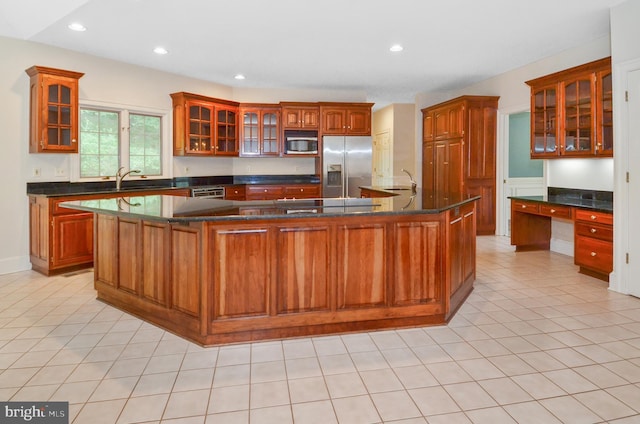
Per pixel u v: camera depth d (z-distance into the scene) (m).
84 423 1.88
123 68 5.45
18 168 4.51
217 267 2.65
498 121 6.46
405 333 2.88
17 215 4.52
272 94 7.14
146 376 2.31
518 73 5.98
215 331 2.68
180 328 2.85
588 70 4.39
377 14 3.86
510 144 6.64
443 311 3.00
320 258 2.78
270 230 2.70
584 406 2.00
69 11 3.78
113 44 4.70
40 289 3.89
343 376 2.30
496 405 2.02
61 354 2.57
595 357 2.51
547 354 2.56
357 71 6.02
